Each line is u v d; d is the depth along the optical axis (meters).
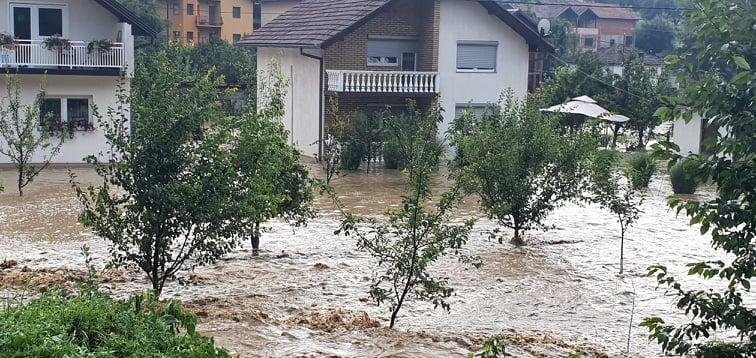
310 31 36.75
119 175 12.09
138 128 12.03
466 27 36.16
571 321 13.56
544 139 19.23
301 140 37.66
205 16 78.25
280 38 38.34
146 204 12.09
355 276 15.86
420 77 35.38
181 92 12.55
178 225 12.18
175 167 12.11
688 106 6.96
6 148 30.48
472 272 16.56
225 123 12.45
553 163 19.33
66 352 6.61
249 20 80.00
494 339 9.12
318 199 25.67
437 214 12.13
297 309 13.32
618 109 44.06
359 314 13.07
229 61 54.47
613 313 14.09
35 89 30.47
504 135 19.53
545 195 19.38
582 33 94.62
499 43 36.75
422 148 12.51
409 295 13.90
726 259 17.92
